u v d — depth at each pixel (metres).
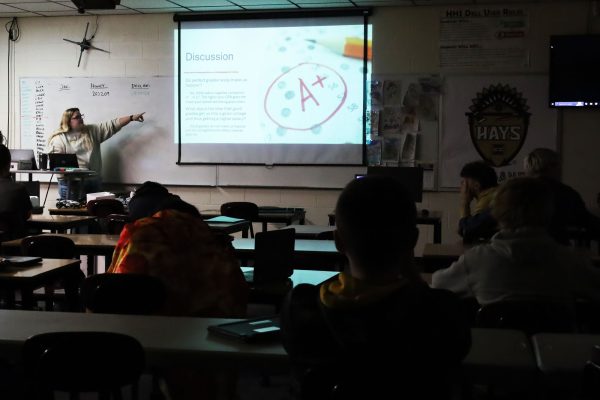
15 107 8.78
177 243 2.68
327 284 1.35
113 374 1.86
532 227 2.43
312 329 1.30
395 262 1.30
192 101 8.32
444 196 7.76
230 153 8.28
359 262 1.30
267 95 8.16
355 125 7.96
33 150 8.45
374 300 1.25
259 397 3.54
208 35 8.24
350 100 7.95
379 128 7.88
